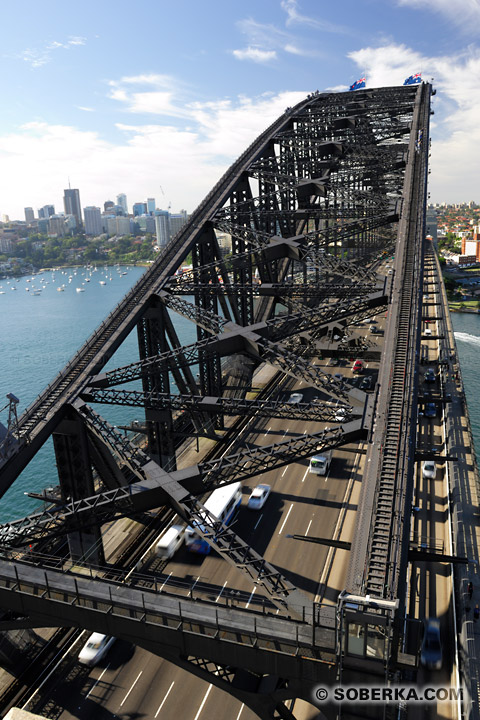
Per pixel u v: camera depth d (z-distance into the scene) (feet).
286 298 155.22
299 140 244.22
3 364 475.72
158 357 130.11
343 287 147.43
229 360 258.78
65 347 532.73
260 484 161.68
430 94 288.71
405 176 205.67
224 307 181.06
